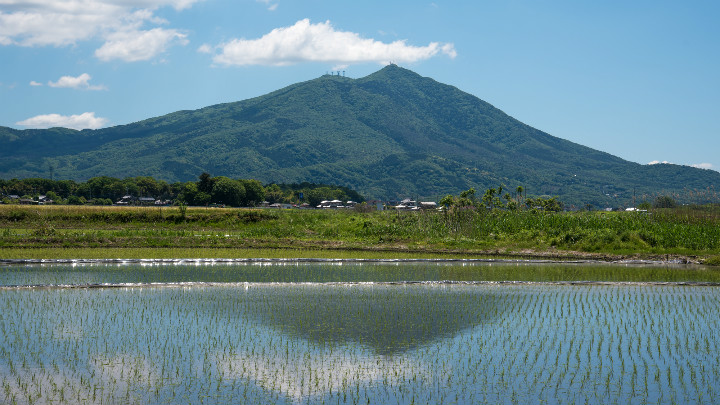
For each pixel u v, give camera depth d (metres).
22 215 72.75
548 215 75.50
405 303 30.66
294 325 25.67
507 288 35.78
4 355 21.17
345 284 36.00
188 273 39.16
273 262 46.38
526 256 54.91
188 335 23.88
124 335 23.81
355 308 29.20
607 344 23.64
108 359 20.84
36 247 50.38
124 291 32.62
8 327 24.78
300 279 37.81
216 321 26.12
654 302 31.95
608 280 40.28
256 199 179.62
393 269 43.75
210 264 44.28
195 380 18.88
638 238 61.34
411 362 20.98
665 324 27.05
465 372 20.05
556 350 22.69
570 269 46.38
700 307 30.73
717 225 68.44
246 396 17.62
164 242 54.50
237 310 28.30
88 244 52.19
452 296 32.81
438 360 21.25
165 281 35.78
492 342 23.66
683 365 21.11
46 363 20.34
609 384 19.11
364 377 19.38
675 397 18.09
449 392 18.23
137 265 42.75
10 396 17.36
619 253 57.09
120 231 64.00
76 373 19.41
